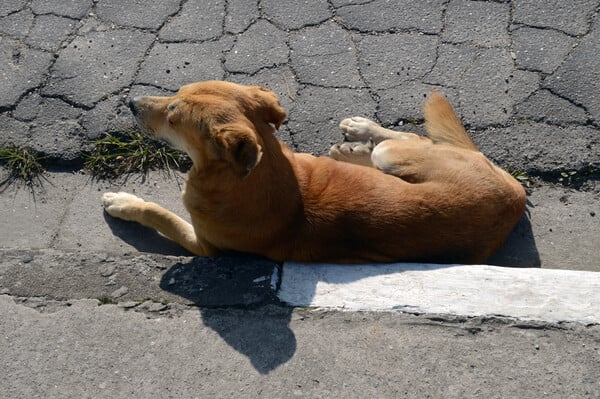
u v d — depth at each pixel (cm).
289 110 208
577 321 162
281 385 156
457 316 163
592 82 210
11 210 194
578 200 195
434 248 173
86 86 211
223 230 173
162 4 228
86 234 191
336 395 155
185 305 167
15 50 218
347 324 163
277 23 224
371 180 175
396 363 158
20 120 206
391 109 209
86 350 161
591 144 201
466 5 226
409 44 220
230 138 158
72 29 223
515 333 161
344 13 226
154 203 192
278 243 174
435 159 180
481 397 155
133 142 203
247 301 167
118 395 156
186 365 159
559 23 221
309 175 175
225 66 216
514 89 210
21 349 161
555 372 157
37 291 170
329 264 173
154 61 217
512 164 199
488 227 175
